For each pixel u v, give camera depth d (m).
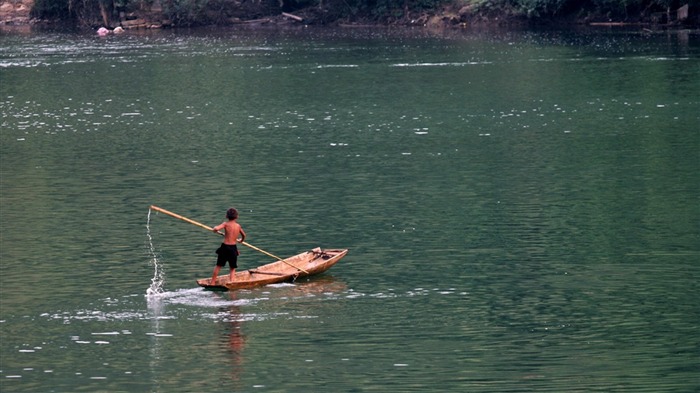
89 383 61.88
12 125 162.75
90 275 83.38
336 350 66.75
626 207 102.81
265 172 122.94
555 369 63.38
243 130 154.25
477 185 114.19
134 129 157.00
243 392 60.41
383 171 122.38
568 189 111.12
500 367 63.81
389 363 64.56
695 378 61.69
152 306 75.06
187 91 199.38
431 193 110.75
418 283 80.38
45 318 72.81
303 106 177.25
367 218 100.75
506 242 91.50
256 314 73.31
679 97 174.50
